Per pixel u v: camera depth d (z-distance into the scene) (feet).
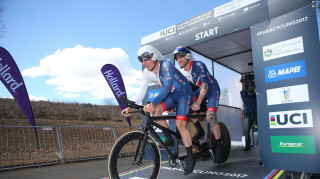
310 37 7.69
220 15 10.94
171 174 8.90
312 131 7.32
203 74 9.54
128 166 9.84
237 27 10.14
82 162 15.06
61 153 15.17
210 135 10.16
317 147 7.19
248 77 14.78
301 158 7.48
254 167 9.46
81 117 49.83
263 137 8.46
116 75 22.70
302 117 7.57
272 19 8.75
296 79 7.83
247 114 14.74
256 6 9.45
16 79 19.12
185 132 7.72
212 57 17.21
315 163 7.18
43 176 10.40
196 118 9.82
